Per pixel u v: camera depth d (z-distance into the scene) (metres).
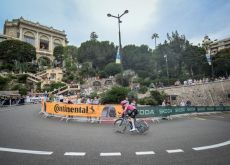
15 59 76.62
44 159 5.82
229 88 48.75
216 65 73.12
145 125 10.24
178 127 12.54
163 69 83.94
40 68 82.31
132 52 96.75
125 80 65.56
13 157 5.93
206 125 13.71
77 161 5.73
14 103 29.09
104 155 6.31
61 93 49.09
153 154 6.47
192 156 6.28
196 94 48.94
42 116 16.02
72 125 12.22
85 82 72.00
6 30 93.50
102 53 101.94
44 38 100.94
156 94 33.88
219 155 6.39
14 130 9.93
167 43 92.94
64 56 86.50
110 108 14.48
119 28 23.97
